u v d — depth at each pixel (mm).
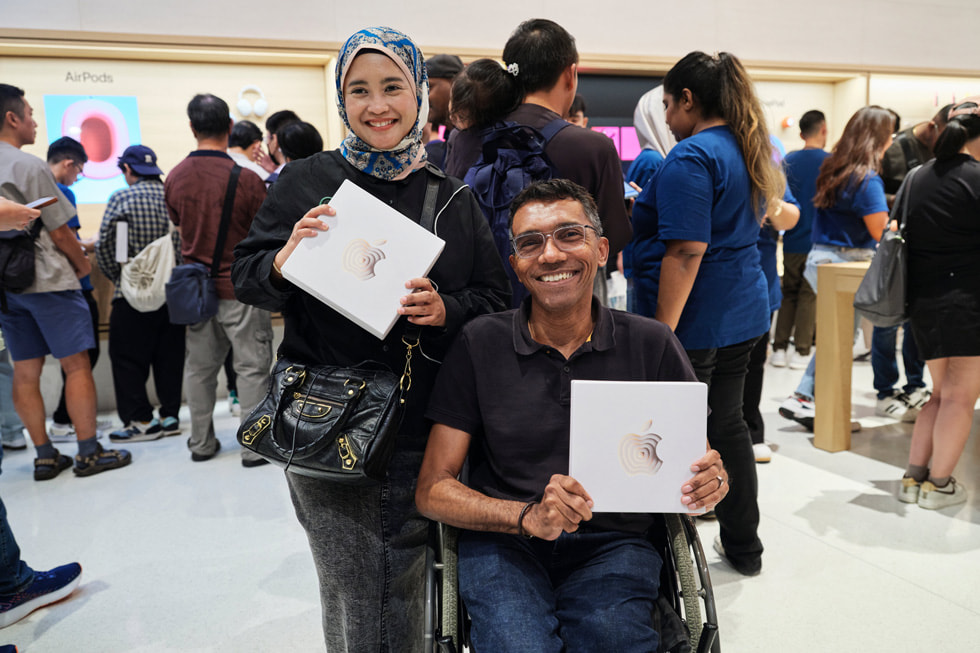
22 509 3055
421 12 4602
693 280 2141
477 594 1291
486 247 1508
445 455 1390
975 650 1939
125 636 2107
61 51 4094
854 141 3760
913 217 2678
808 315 5230
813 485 3111
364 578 1418
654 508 1221
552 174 1901
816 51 5602
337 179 1405
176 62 4414
